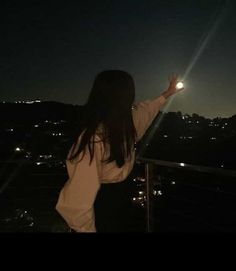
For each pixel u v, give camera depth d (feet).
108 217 5.07
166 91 6.93
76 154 4.66
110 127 4.76
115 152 4.76
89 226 4.70
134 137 5.05
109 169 4.87
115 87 4.84
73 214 4.62
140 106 6.30
